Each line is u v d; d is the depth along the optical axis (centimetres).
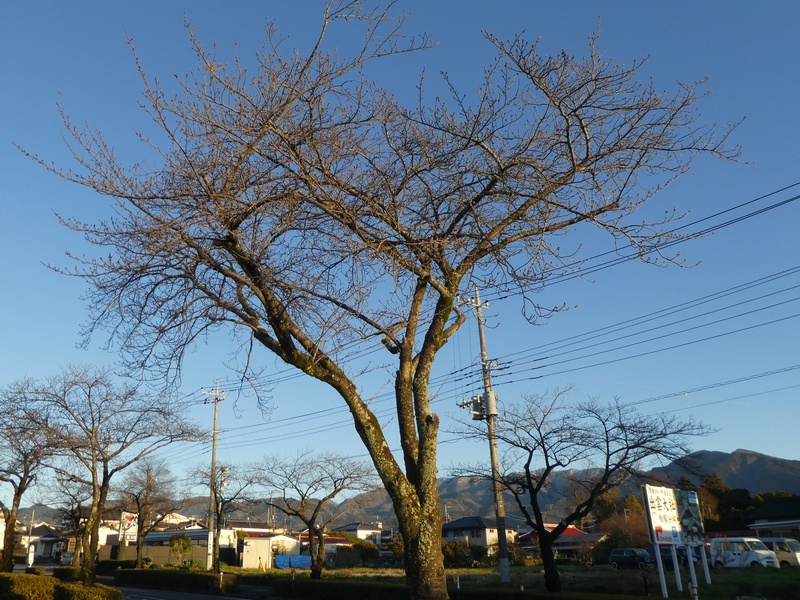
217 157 843
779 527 4147
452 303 915
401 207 890
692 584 1883
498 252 927
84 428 2478
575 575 2850
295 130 830
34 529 9688
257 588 3578
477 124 926
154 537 7269
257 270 891
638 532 4822
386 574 3956
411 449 848
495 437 2264
